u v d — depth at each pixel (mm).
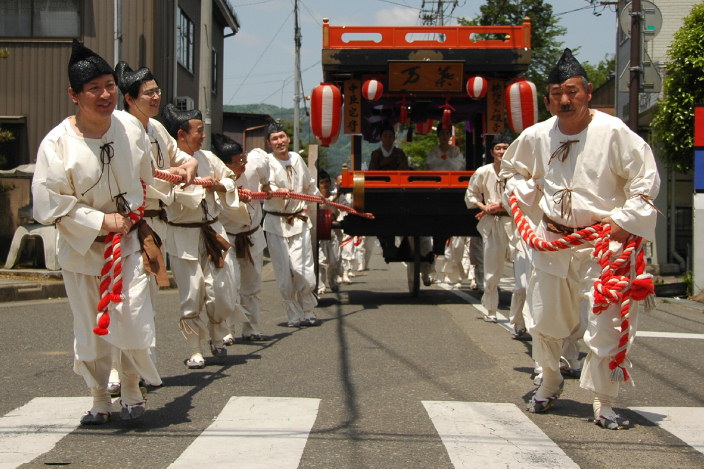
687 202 18203
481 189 9344
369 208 11305
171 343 8016
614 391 5047
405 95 11734
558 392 5422
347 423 5039
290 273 9148
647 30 13609
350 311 10734
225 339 7914
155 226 5715
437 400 5680
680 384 6410
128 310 4707
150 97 5863
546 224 5242
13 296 11695
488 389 6078
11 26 18203
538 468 4191
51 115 18281
